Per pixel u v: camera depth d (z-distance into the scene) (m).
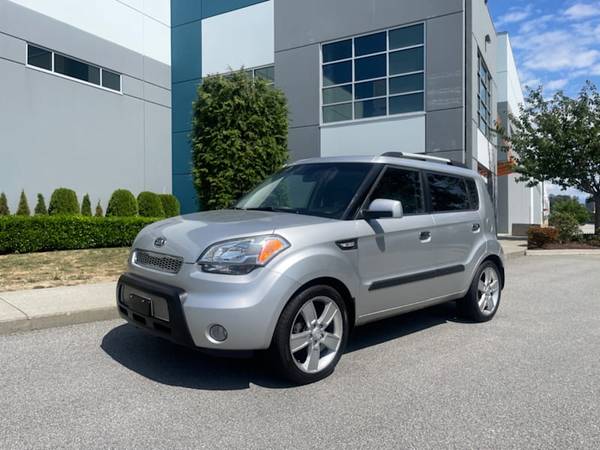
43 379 3.88
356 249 4.27
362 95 15.67
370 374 4.12
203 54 18.73
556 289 8.35
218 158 11.02
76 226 11.92
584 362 4.46
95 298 6.23
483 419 3.28
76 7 15.57
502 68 26.36
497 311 6.60
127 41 17.42
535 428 3.16
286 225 3.97
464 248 5.61
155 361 4.32
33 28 14.27
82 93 15.78
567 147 17.23
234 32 18.02
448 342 5.09
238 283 3.56
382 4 15.20
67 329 5.31
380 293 4.50
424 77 14.63
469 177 6.07
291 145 16.81
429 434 3.06
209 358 4.41
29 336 5.04
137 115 17.84
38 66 14.52
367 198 4.54
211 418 3.24
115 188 16.94
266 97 11.47
